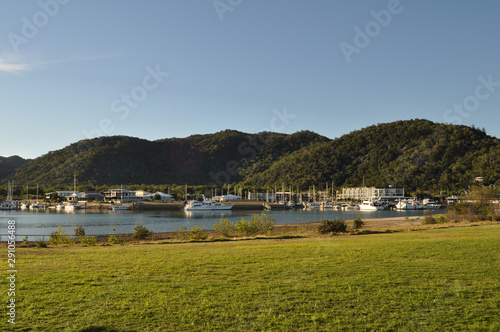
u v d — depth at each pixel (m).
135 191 181.75
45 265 16.11
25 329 8.79
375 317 9.54
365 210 146.75
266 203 164.62
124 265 15.99
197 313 9.86
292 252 19.27
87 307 10.33
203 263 16.25
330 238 28.55
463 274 13.52
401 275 13.53
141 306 10.39
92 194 176.50
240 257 17.83
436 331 8.70
